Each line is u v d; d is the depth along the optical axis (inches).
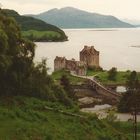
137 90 5703.7
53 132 2377.0
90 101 6574.8
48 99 3363.7
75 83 7859.3
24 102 2970.0
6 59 2878.9
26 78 3262.8
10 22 3181.6
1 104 2760.8
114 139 2780.5
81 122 2800.2
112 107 6146.7
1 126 2263.8
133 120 4507.9
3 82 3048.7
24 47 3208.7
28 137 2156.7
